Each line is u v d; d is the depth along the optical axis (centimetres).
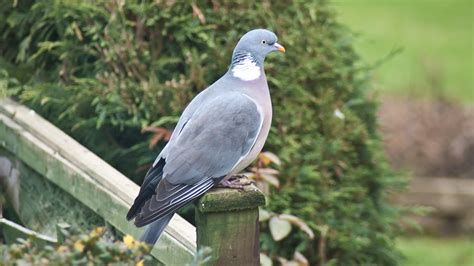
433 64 1906
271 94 984
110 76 946
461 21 2361
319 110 1004
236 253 640
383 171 1054
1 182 976
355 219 1006
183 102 942
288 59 999
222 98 721
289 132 981
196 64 953
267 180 907
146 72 960
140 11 958
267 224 948
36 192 901
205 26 965
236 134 706
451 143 1627
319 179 980
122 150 967
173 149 693
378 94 1080
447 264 1464
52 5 981
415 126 1642
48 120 990
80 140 981
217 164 697
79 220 825
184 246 680
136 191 749
